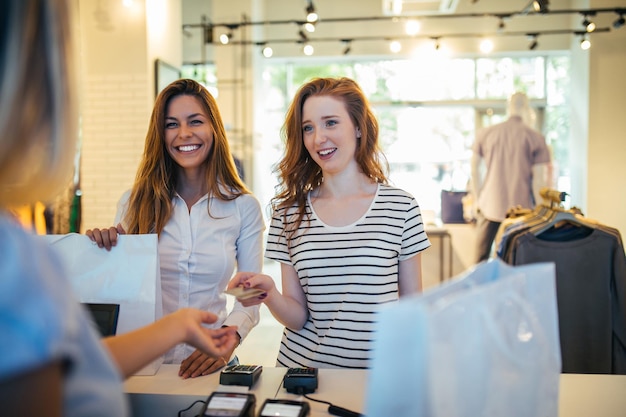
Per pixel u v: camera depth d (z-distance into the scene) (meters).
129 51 5.07
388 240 1.53
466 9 7.66
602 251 2.25
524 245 2.31
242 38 7.31
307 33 7.93
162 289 1.70
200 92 1.72
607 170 6.94
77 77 0.52
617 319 2.24
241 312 1.62
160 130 1.71
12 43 0.42
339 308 1.53
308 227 1.60
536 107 7.96
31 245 0.46
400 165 8.29
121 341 0.83
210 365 1.36
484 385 0.73
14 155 0.44
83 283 1.38
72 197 3.88
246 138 7.33
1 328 0.41
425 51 7.80
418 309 0.63
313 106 1.57
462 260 5.38
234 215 1.78
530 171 5.30
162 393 1.21
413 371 0.63
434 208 8.25
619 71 6.89
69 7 0.48
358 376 1.32
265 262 7.88
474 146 5.48
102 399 0.51
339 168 1.57
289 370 1.26
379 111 8.27
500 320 0.77
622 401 1.21
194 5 7.57
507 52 7.71
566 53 7.76
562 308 2.26
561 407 1.17
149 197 1.72
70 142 0.48
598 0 6.89
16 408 0.41
